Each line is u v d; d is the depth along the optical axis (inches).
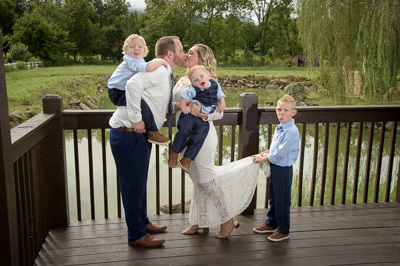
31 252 92.1
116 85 90.4
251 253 98.7
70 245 102.5
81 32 2217.0
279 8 2058.3
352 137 412.8
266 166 106.3
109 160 288.4
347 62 400.8
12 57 1441.9
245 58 2161.7
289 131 98.3
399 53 365.7
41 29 1781.5
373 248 102.9
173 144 95.2
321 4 397.4
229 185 102.1
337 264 94.0
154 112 91.1
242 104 118.9
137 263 93.4
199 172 98.3
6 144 67.3
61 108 109.3
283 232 105.0
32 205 93.7
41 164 103.3
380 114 131.8
